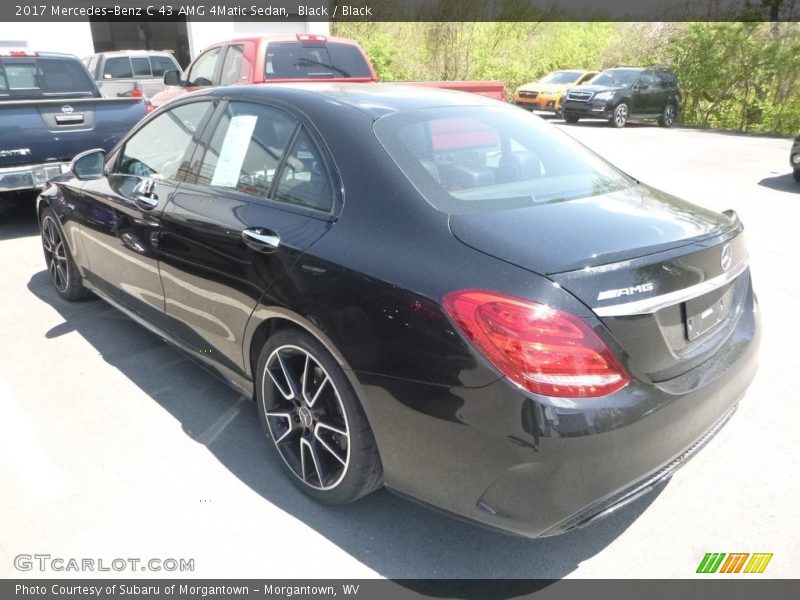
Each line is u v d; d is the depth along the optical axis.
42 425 3.28
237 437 3.20
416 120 2.79
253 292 2.72
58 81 7.91
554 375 1.95
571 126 18.80
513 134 3.01
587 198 2.61
